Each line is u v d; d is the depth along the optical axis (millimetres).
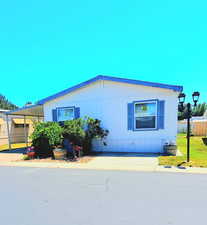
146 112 7812
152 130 7695
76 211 2605
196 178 4109
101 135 8195
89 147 8250
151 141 7730
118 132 8289
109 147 8414
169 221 2264
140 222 2246
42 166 5934
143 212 2521
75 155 7082
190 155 6883
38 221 2352
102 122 8547
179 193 3217
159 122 7578
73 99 9211
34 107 10828
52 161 6734
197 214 2438
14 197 3244
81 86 8875
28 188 3727
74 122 7734
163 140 7531
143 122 7875
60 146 7516
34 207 2799
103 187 3643
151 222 2242
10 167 5961
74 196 3197
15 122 15641
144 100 7809
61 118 9523
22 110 11359
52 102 9766
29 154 7422
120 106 8250
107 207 2711
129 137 8094
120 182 3945
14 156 8477
